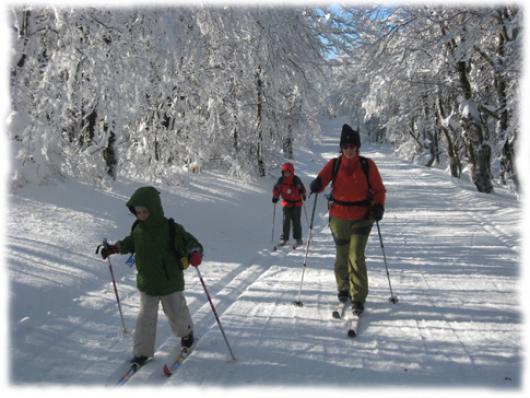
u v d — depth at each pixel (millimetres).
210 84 11492
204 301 5016
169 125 11703
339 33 11055
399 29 13977
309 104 13047
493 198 14266
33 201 7188
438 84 16750
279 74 10258
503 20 11812
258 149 15336
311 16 10555
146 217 3551
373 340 3934
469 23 12328
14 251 5316
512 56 11383
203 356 3674
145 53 7770
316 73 11625
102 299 4785
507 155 16969
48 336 3910
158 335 4141
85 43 7766
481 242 7957
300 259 7148
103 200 8164
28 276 4828
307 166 26141
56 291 4723
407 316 4480
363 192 4617
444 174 26125
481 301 4855
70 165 8203
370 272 6137
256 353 3715
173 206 9367
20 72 7266
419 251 7348
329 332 4133
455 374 3289
